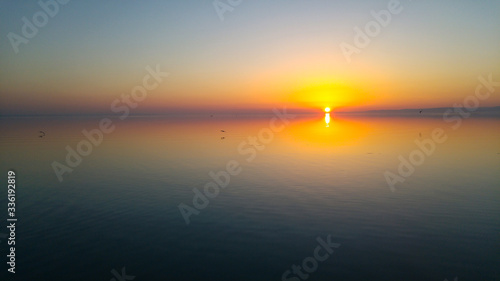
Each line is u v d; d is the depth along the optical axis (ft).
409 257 49.88
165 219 67.46
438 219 64.90
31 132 305.73
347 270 46.42
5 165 130.41
